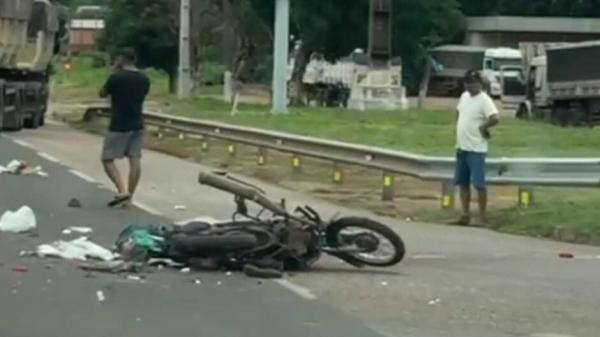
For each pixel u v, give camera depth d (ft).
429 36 368.07
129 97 87.86
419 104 386.93
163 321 49.32
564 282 63.26
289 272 62.54
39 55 183.73
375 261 64.80
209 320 49.78
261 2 333.83
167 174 119.14
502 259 71.72
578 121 280.51
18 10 169.58
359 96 305.73
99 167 121.70
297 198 105.50
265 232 61.77
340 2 340.80
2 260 61.98
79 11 602.44
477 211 95.09
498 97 398.21
